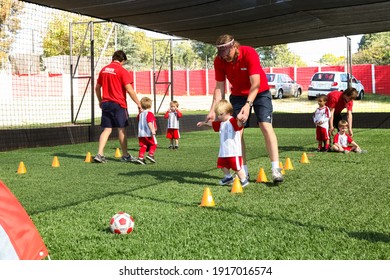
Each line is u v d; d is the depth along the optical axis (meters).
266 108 5.56
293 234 3.38
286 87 28.98
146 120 7.77
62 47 29.58
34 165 7.61
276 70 32.84
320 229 3.50
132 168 7.18
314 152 9.12
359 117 16.50
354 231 3.44
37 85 29.08
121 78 7.96
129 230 3.46
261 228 3.55
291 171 6.53
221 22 12.26
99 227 3.64
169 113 10.45
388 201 4.49
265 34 13.97
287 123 18.03
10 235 2.54
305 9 11.09
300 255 2.93
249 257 2.90
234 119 5.37
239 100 5.74
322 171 6.50
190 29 13.02
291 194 4.88
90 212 4.13
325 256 2.90
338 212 4.05
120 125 8.03
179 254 2.97
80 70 22.30
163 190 5.19
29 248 2.58
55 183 5.76
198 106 29.52
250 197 4.75
